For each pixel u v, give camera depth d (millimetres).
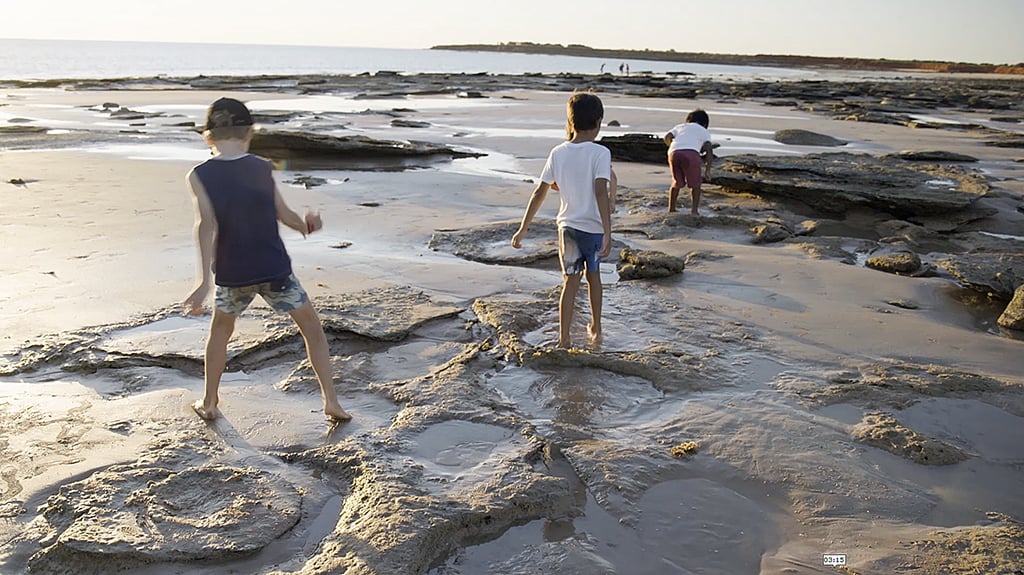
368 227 9336
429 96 41062
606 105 36219
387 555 3014
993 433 4375
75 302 6094
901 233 10141
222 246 3904
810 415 4520
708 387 4879
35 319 5680
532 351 5277
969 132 25531
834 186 11695
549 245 8555
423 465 3818
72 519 3236
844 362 5379
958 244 9703
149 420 4215
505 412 4500
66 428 4094
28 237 8086
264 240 3943
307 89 44062
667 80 73000
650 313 6367
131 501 3361
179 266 7188
